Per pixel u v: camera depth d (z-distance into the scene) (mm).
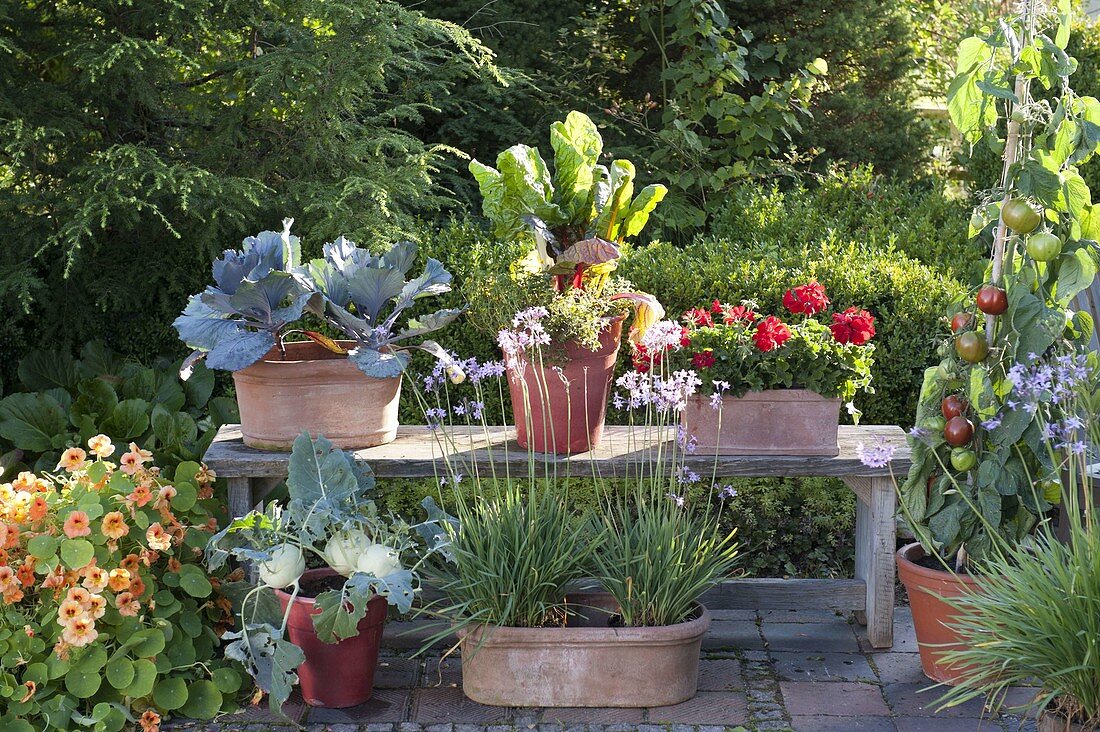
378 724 2871
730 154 5895
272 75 4188
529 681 2939
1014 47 2898
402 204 4938
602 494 3979
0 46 3893
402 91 5539
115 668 2756
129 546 2965
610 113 5863
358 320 3145
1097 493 3205
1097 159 4895
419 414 4195
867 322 3234
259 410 3250
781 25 6152
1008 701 2963
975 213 3098
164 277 4457
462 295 4133
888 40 6230
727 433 3250
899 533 4039
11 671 2773
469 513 3068
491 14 5949
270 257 3178
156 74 4285
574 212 3428
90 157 4246
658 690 2945
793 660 3273
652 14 6113
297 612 2906
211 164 4461
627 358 4090
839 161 6027
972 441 3068
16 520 2811
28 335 4500
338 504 2943
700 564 3002
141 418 3965
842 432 3621
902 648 3354
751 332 3232
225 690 2916
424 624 3404
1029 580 2469
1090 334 3027
